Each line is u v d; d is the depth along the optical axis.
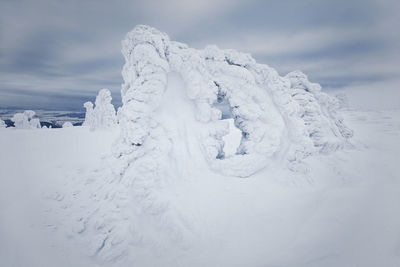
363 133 27.22
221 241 9.21
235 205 10.86
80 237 9.35
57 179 14.22
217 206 10.66
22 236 9.20
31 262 8.15
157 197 10.33
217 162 12.95
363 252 8.22
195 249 8.91
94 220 9.91
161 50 13.24
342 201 11.80
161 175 11.20
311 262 7.95
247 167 12.95
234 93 14.41
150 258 8.62
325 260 7.99
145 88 12.12
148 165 11.04
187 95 13.76
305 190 12.58
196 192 11.16
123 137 11.88
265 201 11.35
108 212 10.10
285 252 8.53
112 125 38.66
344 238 9.05
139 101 11.92
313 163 15.16
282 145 14.50
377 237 8.95
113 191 11.00
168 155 12.07
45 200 11.68
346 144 21.59
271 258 8.28
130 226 9.49
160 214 10.00
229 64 15.63
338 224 9.91
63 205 11.28
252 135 14.09
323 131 18.94
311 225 9.90
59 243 9.05
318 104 19.86
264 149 13.65
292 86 21.34
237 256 8.51
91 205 10.99
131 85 13.20
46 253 8.56
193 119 13.52
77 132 35.25
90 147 23.56
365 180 14.87
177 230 9.33
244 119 14.45
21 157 19.25
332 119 21.95
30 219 10.22
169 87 13.67
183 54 14.35
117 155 11.45
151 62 12.59
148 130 11.89
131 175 10.89
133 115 11.41
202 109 13.23
